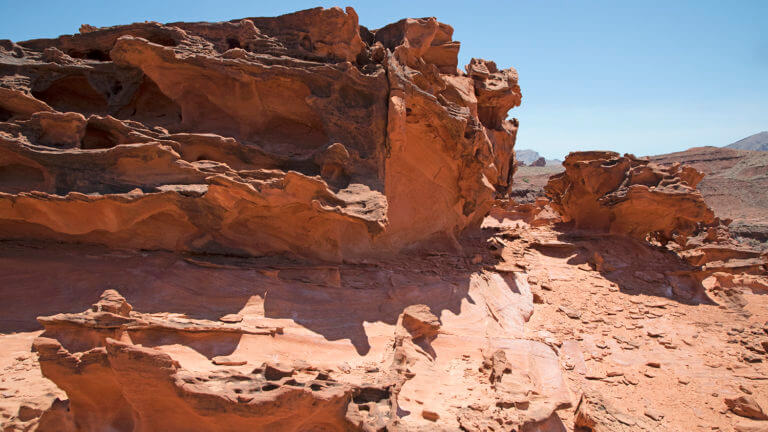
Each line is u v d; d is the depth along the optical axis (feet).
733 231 144.05
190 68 43.11
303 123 47.52
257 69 43.52
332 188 42.19
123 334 28.32
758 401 37.81
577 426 32.68
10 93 40.70
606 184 66.69
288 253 43.86
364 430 23.38
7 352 29.48
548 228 75.87
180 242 40.73
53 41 49.78
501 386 32.24
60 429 23.65
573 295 54.34
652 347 45.83
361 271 45.16
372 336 35.86
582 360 42.29
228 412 22.34
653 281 59.21
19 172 39.19
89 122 39.86
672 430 33.55
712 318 52.85
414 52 53.26
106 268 37.37
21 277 35.55
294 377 25.50
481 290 47.47
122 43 41.16
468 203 55.88
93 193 37.58
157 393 22.41
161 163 38.99
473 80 72.43
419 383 31.40
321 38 48.03
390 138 45.16
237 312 35.01
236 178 38.99
